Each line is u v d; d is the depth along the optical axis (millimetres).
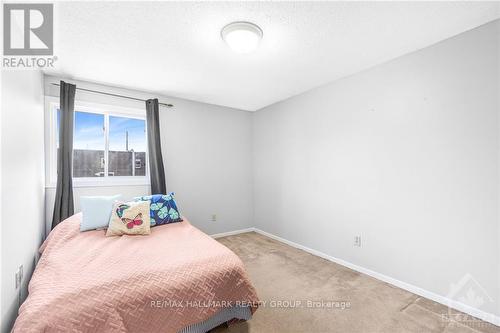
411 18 1678
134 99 3135
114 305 1200
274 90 3188
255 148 4223
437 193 2014
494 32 1722
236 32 1721
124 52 2129
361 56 2240
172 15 1622
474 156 1817
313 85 3008
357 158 2625
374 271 2467
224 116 3961
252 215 4273
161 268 1478
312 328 1682
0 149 1239
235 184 4086
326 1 1498
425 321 1756
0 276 1226
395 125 2291
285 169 3611
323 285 2291
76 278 1343
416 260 2146
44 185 2535
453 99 1921
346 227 2746
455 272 1916
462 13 1634
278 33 1850
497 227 1720
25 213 1742
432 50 2039
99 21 1677
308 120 3221
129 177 3166
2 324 1260
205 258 1640
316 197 3113
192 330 1481
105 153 3004
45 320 1052
